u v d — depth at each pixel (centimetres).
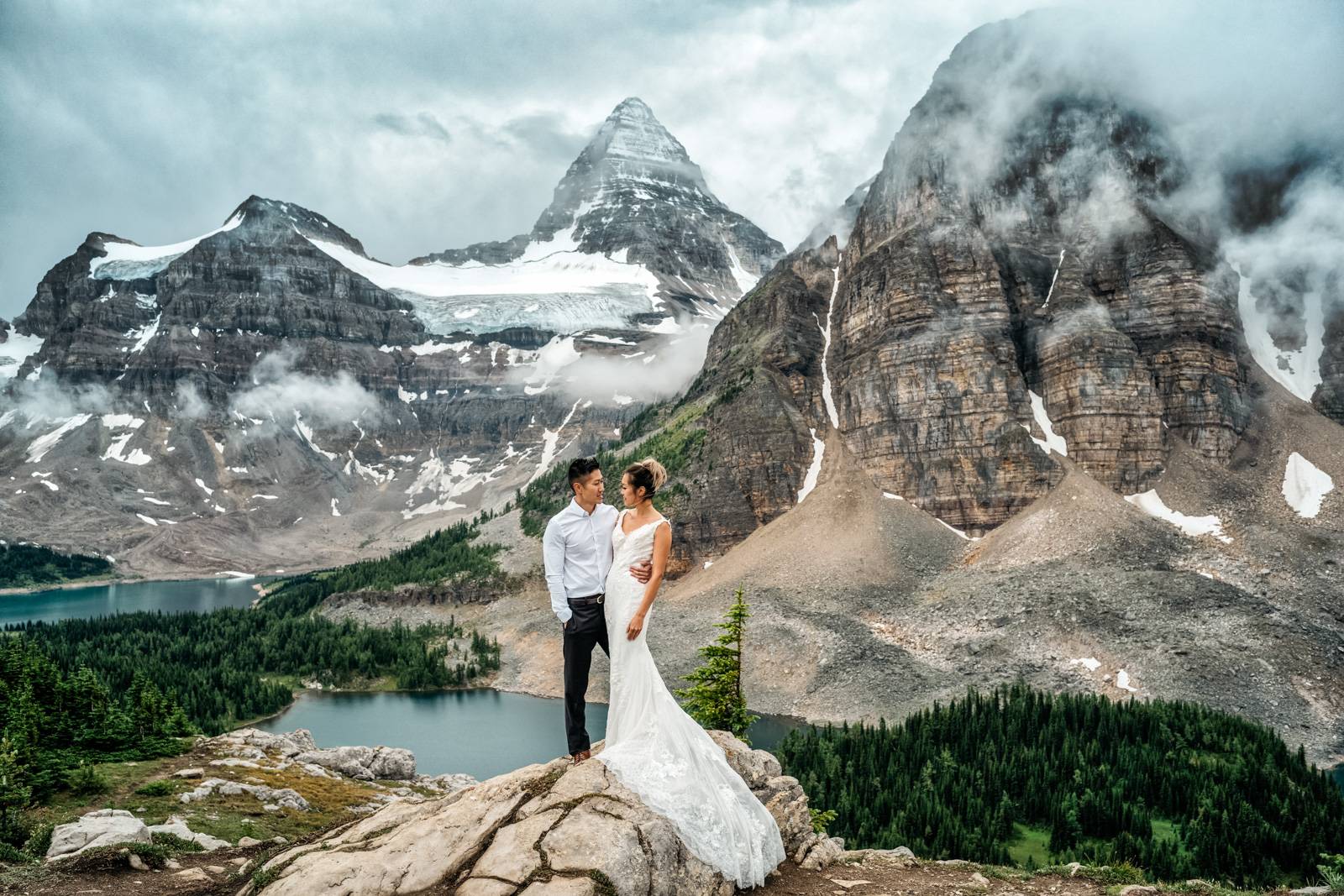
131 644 17712
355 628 19875
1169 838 8019
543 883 1362
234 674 15525
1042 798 8694
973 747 9956
